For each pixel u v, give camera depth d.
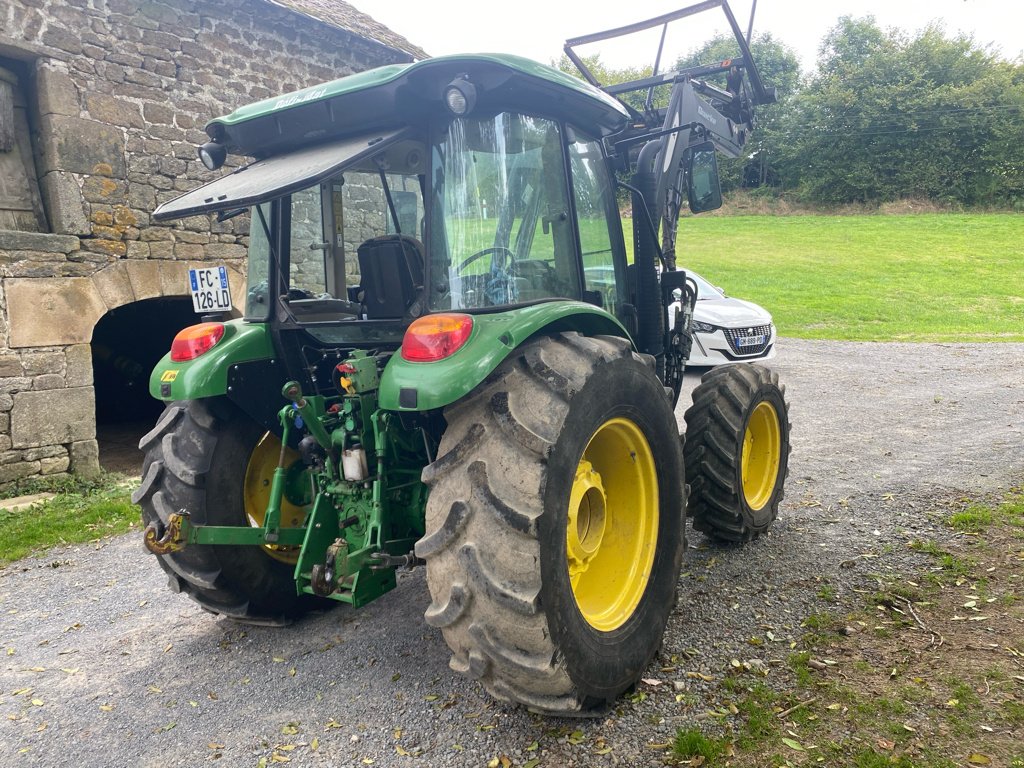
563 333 2.55
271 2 7.90
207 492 3.07
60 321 6.58
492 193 2.58
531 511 2.12
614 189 3.54
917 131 41.56
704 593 3.31
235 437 3.19
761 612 3.09
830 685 2.50
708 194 4.44
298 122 2.72
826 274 22.73
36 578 4.32
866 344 12.77
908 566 3.46
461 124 2.53
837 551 3.72
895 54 45.09
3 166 6.55
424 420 2.69
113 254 6.95
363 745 2.40
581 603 2.55
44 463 6.52
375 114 2.56
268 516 2.88
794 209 43.16
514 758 2.26
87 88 6.71
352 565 2.50
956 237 30.62
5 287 6.24
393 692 2.72
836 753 2.15
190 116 7.49
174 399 2.99
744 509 3.73
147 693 2.85
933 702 2.36
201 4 7.52
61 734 2.59
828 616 3.00
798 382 9.34
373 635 3.22
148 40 7.12
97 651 3.27
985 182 41.16
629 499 2.77
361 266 2.86
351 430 2.66
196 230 7.54
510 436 2.21
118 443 8.79
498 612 2.14
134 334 10.20
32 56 6.43
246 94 7.98
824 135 42.97
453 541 2.19
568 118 2.98
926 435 6.30
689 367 10.20
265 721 2.59
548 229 2.84
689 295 4.25
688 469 3.68
